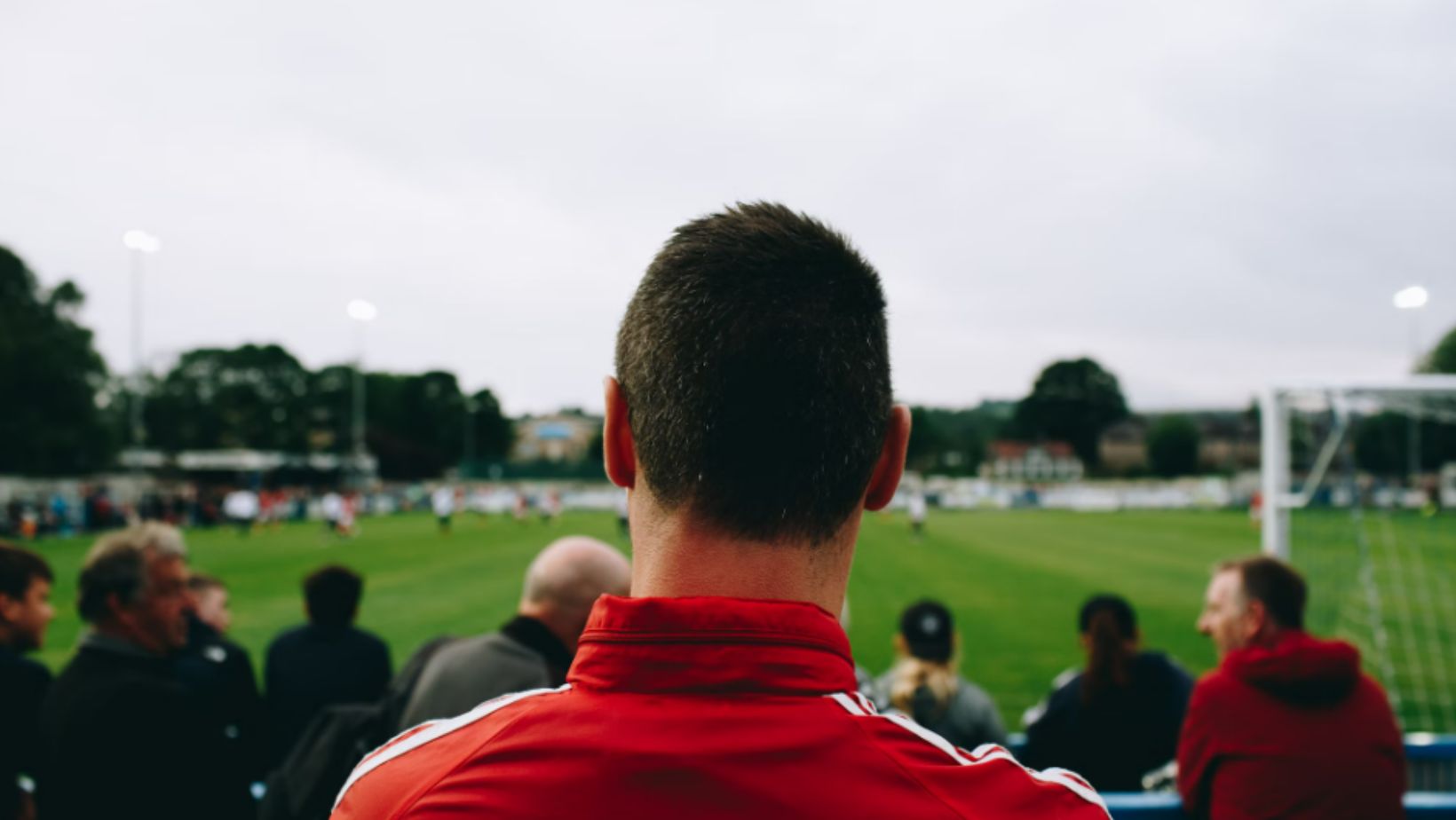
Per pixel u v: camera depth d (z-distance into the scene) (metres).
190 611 4.12
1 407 41.59
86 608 2.50
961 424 117.00
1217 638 2.89
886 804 0.68
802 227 0.85
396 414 92.62
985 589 14.91
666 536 0.80
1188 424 97.19
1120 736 3.64
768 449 0.76
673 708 0.70
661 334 0.81
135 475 34.59
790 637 0.72
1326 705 2.28
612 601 0.77
